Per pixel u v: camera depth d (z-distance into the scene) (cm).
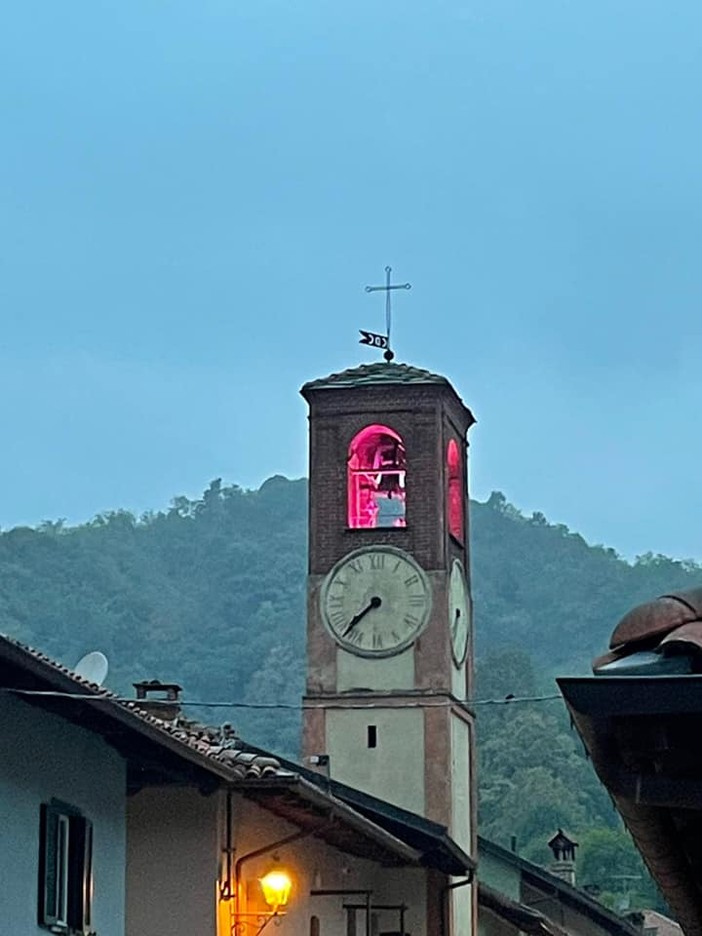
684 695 552
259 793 2753
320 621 4909
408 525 4944
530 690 13188
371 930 3853
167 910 2719
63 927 2320
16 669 1997
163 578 18162
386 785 4781
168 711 3134
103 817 2527
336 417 5025
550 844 7938
